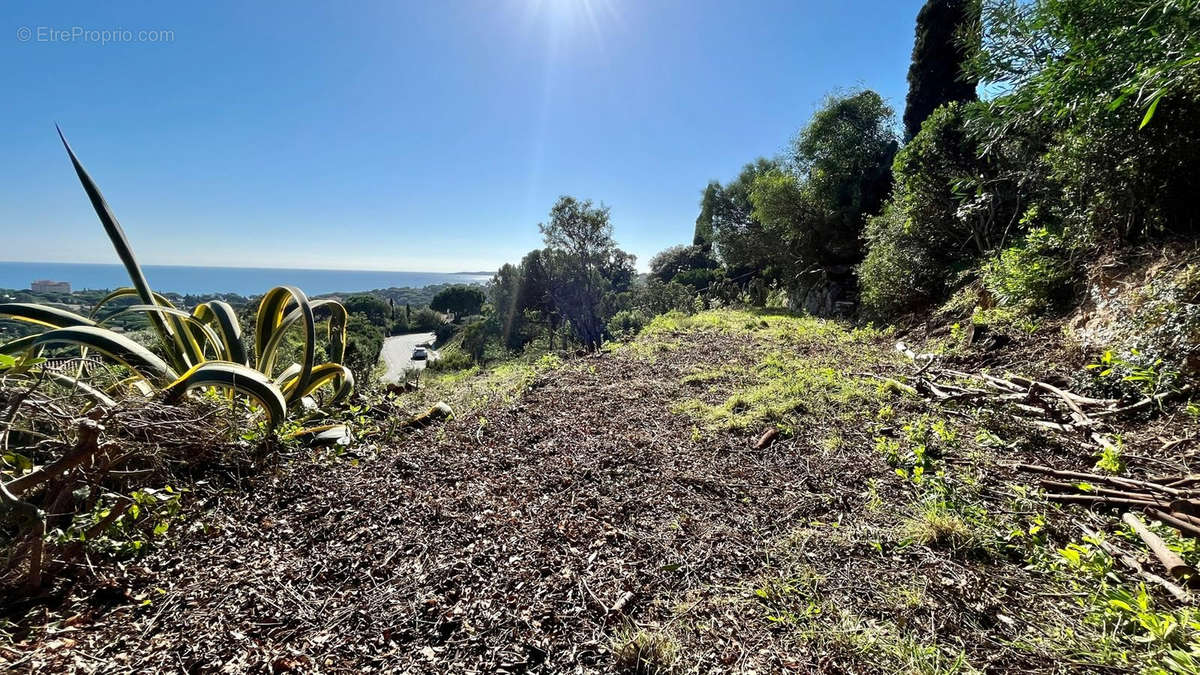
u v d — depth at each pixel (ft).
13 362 5.98
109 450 5.88
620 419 11.38
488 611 4.99
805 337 20.63
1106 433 8.39
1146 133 10.85
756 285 44.55
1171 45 8.16
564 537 6.36
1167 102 10.12
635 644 4.51
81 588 5.00
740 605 5.07
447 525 6.62
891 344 18.83
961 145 19.76
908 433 9.11
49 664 4.09
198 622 4.71
